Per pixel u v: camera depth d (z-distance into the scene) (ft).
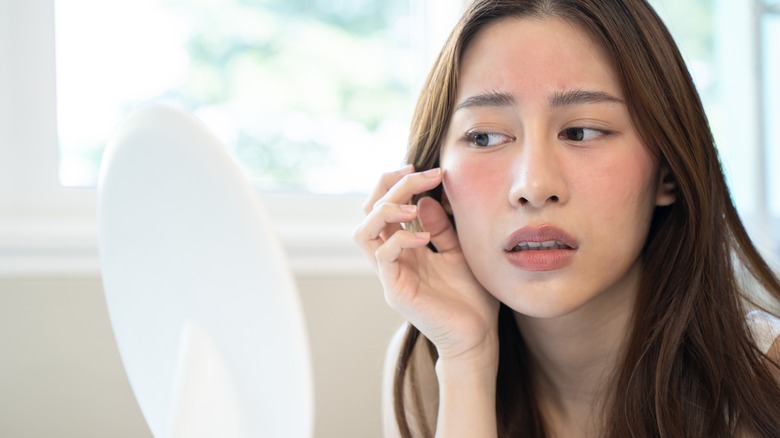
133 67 4.47
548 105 2.50
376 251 2.77
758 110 5.05
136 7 4.48
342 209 4.59
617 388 2.88
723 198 2.89
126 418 3.90
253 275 1.79
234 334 1.87
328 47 4.78
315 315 4.16
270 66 4.70
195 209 1.88
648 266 2.88
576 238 2.49
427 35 4.73
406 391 3.33
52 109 4.21
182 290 2.00
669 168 2.75
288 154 4.72
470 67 2.64
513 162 2.55
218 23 4.61
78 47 4.37
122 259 2.24
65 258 3.84
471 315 2.89
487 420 2.88
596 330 2.99
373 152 4.87
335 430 4.17
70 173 4.33
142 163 1.98
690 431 2.78
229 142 4.62
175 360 2.12
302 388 1.74
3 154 4.13
